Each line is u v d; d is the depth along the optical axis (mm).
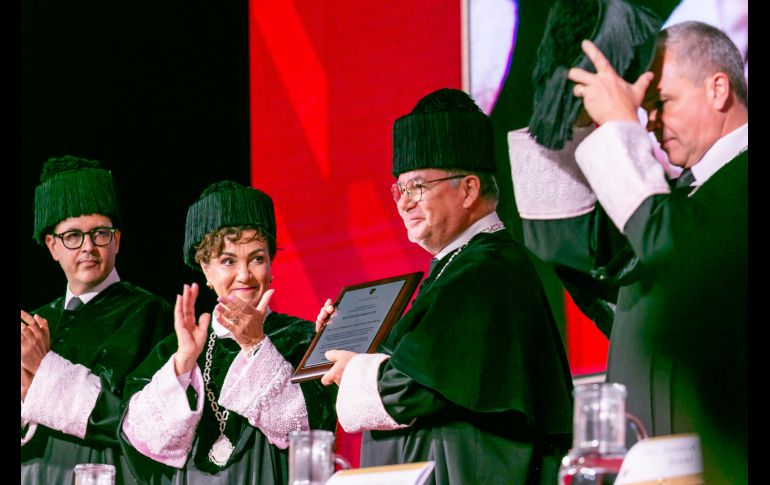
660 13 6375
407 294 6461
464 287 6129
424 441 6086
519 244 6477
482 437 5984
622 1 6523
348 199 8461
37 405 7922
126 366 8148
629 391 6297
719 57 6141
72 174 8641
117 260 9016
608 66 6527
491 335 6012
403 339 6062
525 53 7031
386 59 8258
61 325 8438
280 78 8984
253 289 7395
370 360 6113
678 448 4285
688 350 6102
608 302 6457
